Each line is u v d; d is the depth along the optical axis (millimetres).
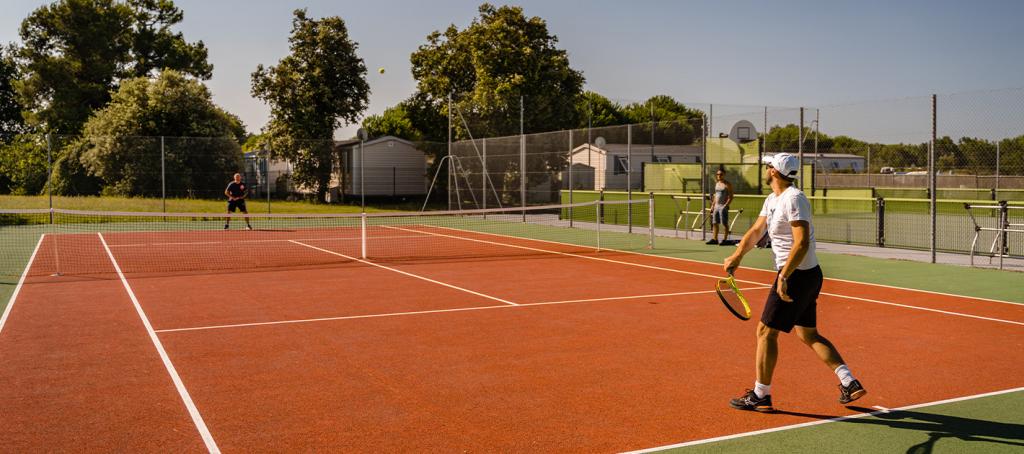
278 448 4973
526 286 12297
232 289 11984
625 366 7117
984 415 5645
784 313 5512
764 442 5066
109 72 55688
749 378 6688
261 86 42625
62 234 22828
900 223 20422
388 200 43969
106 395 6160
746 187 26297
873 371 6906
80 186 36000
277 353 7641
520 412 5738
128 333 8602
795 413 5699
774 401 5996
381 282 12789
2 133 61406
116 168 31641
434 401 6023
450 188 32438
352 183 43094
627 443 5055
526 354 7598
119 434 5238
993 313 9812
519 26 40625
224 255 17203
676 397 6117
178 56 60344
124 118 38688
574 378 6699
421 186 45062
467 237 22172
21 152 37312
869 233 20594
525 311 10008
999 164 18547
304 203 35344
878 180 30469
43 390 6305
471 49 40656
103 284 12516
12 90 61062
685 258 16406
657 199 24609
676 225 22203
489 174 29422
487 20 40625
